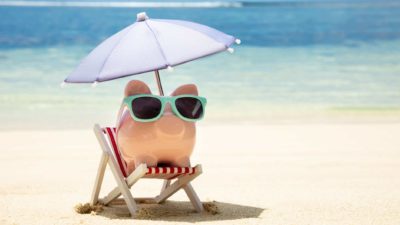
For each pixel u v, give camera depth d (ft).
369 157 4.56
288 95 8.16
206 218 2.90
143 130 2.84
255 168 4.18
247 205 3.18
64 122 6.24
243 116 6.70
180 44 2.84
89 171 4.13
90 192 3.53
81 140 5.31
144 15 3.05
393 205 3.15
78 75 2.94
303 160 4.45
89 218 2.89
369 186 3.62
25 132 5.66
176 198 3.40
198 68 10.40
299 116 6.73
